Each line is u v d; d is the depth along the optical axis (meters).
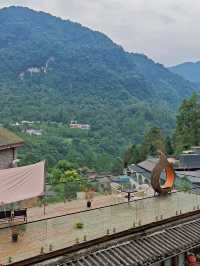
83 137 118.25
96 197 23.09
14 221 18.02
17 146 22.62
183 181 25.02
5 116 136.75
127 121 145.62
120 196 23.16
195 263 20.56
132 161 71.25
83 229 17.23
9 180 17.98
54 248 15.08
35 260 14.24
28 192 18.38
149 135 77.81
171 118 165.00
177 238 18.66
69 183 22.31
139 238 17.84
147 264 16.48
